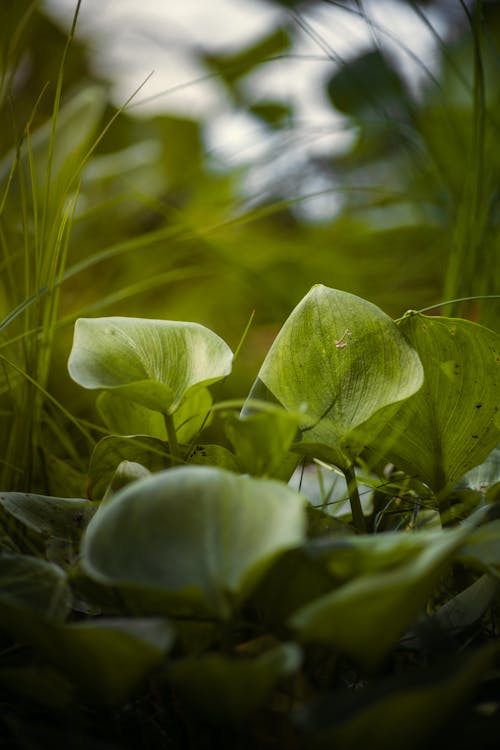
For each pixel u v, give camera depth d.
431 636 0.65
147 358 0.70
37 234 0.81
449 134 1.31
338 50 1.21
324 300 0.71
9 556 0.65
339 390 0.69
